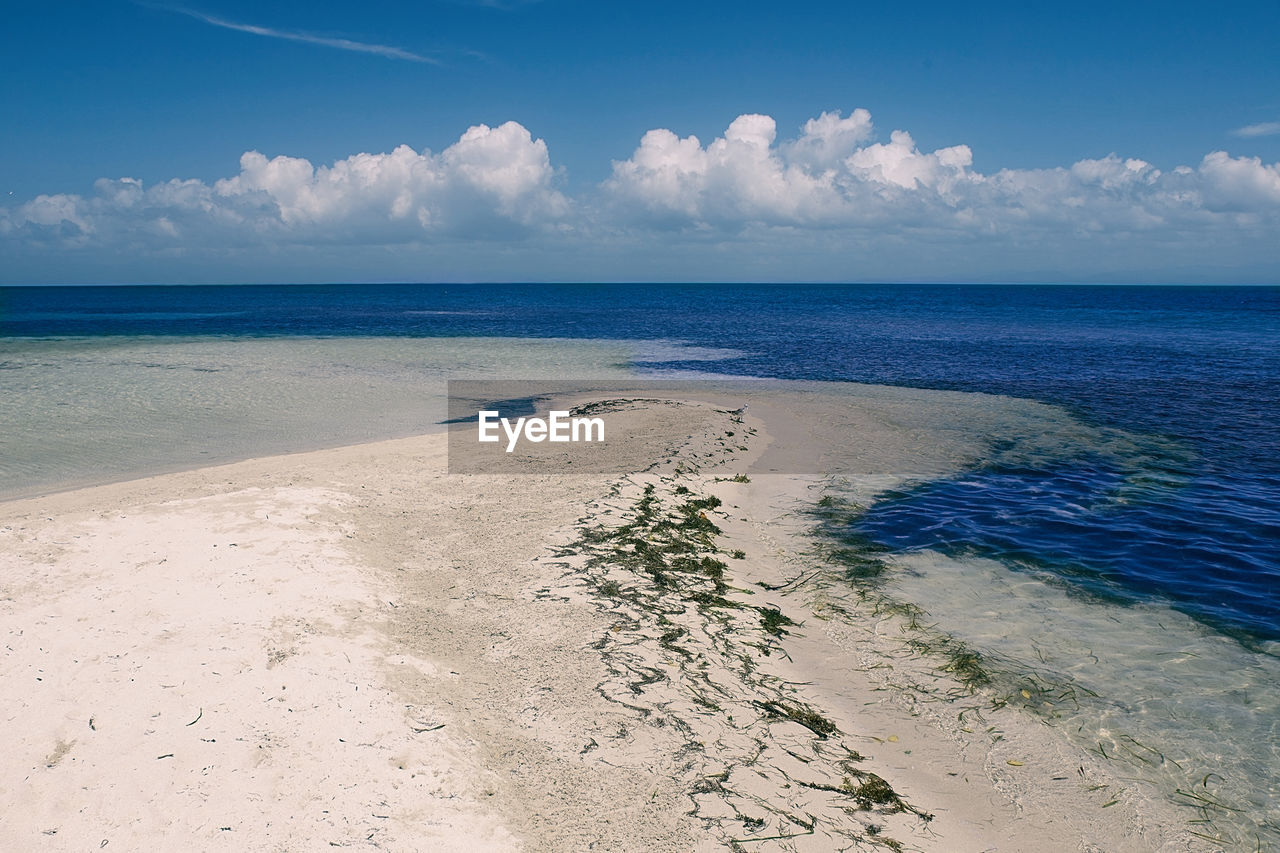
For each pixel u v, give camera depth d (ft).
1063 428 62.95
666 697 20.89
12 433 53.98
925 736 20.48
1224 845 16.72
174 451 49.57
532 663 22.16
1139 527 37.65
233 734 16.90
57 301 380.99
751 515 38.86
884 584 30.40
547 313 265.54
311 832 14.44
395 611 24.39
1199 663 24.52
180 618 21.83
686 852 15.07
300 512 32.73
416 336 153.79
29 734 16.28
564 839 15.16
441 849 14.42
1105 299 465.88
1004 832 16.93
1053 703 22.15
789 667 23.80
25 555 26.02
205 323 194.59
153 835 13.97
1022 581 30.91
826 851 15.51
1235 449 55.31
